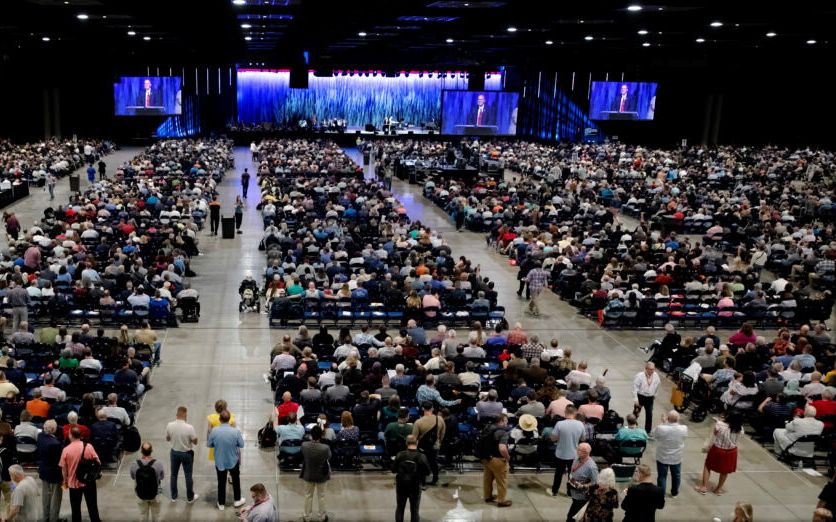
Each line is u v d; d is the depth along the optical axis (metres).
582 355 24.09
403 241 32.97
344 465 16.28
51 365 18.47
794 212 44.50
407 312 25.39
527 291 30.16
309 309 25.36
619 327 26.95
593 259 31.28
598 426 16.67
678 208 42.59
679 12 29.77
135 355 20.31
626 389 21.44
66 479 13.40
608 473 11.99
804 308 26.95
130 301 24.33
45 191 49.50
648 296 27.61
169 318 24.94
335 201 44.00
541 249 32.41
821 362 19.83
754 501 15.75
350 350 19.92
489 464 14.91
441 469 16.59
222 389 20.25
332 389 17.08
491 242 38.16
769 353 21.34
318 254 31.39
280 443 16.08
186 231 33.84
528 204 43.50
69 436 13.87
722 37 45.38
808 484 16.56
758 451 18.05
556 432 15.08
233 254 34.56
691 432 18.94
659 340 25.64
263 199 44.69
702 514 15.11
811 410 16.98
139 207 37.78
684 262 30.31
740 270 31.31
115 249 29.45
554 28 40.94
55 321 24.94
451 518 14.59
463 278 27.44
